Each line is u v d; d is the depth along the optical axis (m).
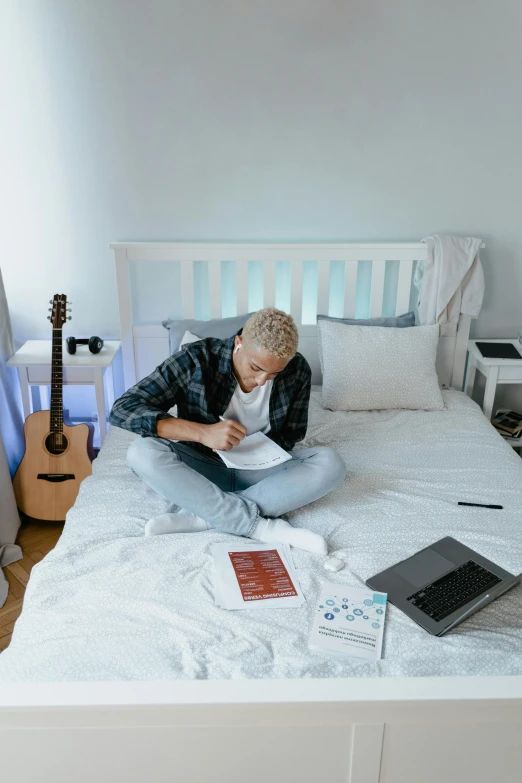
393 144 2.66
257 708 0.90
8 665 1.32
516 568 1.62
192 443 1.97
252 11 2.45
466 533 1.76
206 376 1.89
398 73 2.56
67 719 0.90
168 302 2.83
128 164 2.63
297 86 2.56
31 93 2.52
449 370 2.89
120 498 1.91
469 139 2.67
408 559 1.64
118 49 2.48
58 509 2.57
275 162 2.67
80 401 2.98
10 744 0.94
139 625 1.41
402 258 2.74
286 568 1.62
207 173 2.67
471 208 2.78
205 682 0.93
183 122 2.59
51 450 2.57
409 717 0.92
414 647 1.36
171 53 2.49
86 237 2.72
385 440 2.33
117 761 0.96
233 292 2.85
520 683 0.94
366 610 1.47
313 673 1.29
